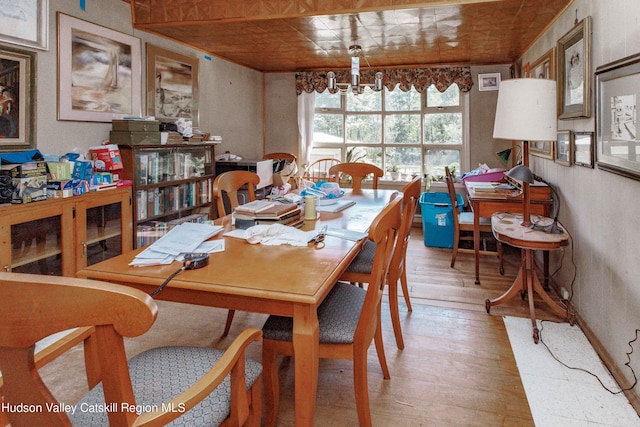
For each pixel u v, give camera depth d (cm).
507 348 229
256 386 129
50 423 78
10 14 243
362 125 585
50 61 275
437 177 557
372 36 386
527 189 259
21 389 76
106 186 283
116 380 76
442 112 552
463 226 373
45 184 238
